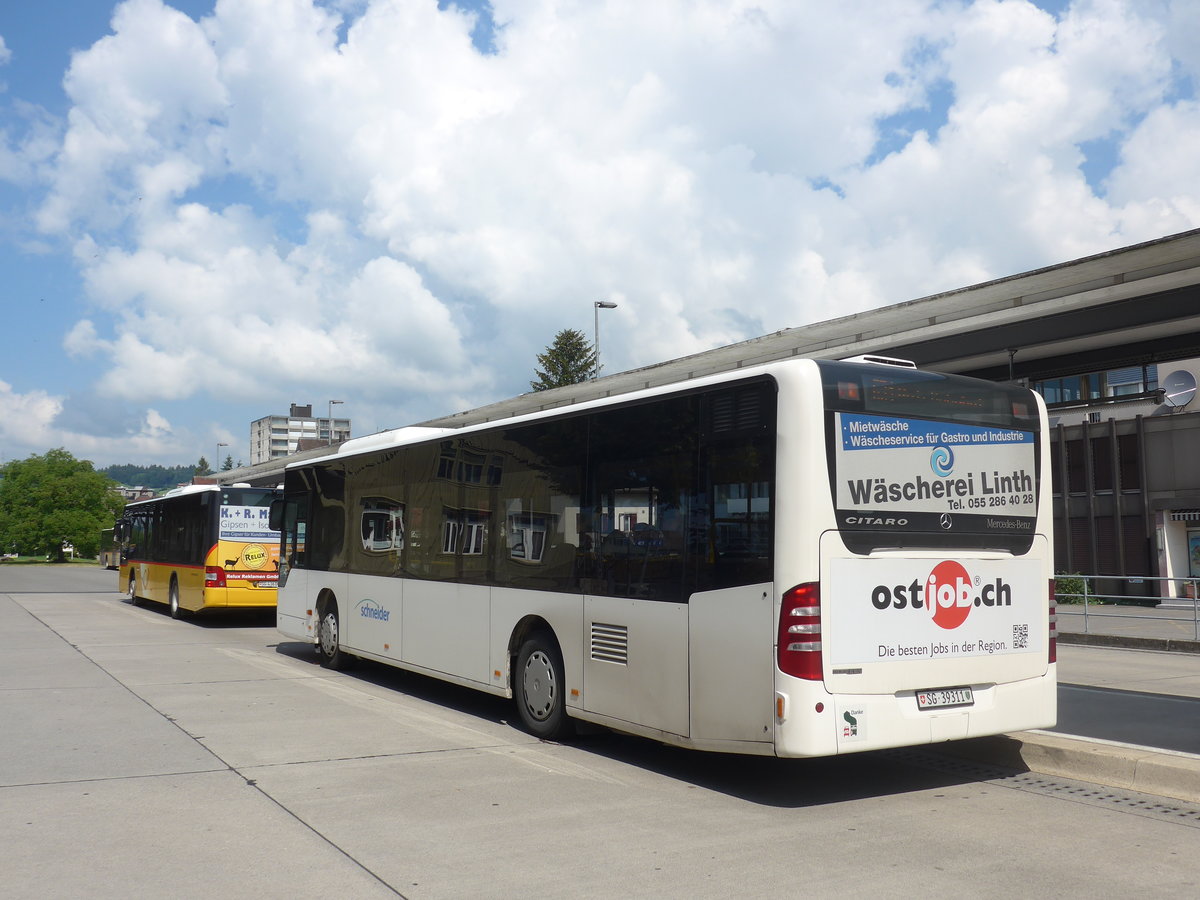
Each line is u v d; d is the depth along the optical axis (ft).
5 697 35.65
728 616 22.13
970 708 22.99
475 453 33.30
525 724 29.63
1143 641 59.41
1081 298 64.59
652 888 16.16
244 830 19.30
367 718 31.94
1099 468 113.29
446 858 17.65
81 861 17.42
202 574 65.77
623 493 25.79
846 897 15.84
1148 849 18.44
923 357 76.74
